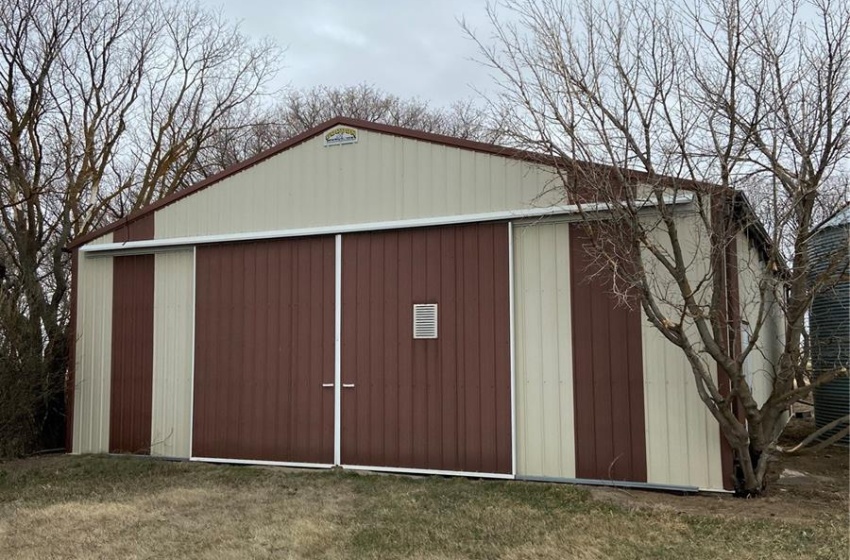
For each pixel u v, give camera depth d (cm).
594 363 743
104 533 608
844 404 999
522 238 787
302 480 788
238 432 895
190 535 595
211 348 922
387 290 839
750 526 576
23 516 671
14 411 991
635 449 719
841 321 919
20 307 1051
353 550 544
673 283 719
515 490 711
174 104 1950
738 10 645
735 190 654
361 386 838
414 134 843
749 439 679
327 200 881
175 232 961
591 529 578
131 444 958
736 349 716
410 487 738
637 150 655
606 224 700
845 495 686
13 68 1350
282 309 889
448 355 802
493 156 803
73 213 1522
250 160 923
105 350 990
